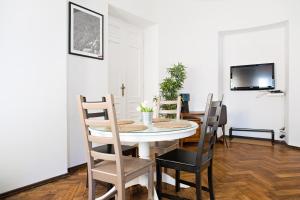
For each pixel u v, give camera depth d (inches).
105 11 135.7
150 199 68.2
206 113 64.6
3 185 82.3
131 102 180.5
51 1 98.3
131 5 157.0
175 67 175.0
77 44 116.6
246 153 142.3
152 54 191.0
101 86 132.4
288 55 159.6
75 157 116.0
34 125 91.9
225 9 185.6
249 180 96.3
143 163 66.0
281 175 102.0
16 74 85.9
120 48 169.3
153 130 65.9
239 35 193.9
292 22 155.6
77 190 87.4
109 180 58.7
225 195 81.7
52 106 98.6
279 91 172.2
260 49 185.2
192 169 66.1
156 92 189.0
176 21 194.5
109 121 55.3
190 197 81.0
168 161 70.2
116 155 55.9
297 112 154.2
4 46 82.4
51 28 98.2
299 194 82.4
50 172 97.9
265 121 184.4
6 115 83.0
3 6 82.0
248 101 191.5
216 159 128.4
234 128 194.4
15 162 85.7
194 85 195.0
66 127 105.0
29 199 79.7
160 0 186.4
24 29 88.4
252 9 175.0
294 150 150.0
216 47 189.2
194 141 167.2
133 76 183.8
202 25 192.7
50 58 97.7
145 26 189.9
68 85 112.6
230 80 195.8
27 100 89.4
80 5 118.5
